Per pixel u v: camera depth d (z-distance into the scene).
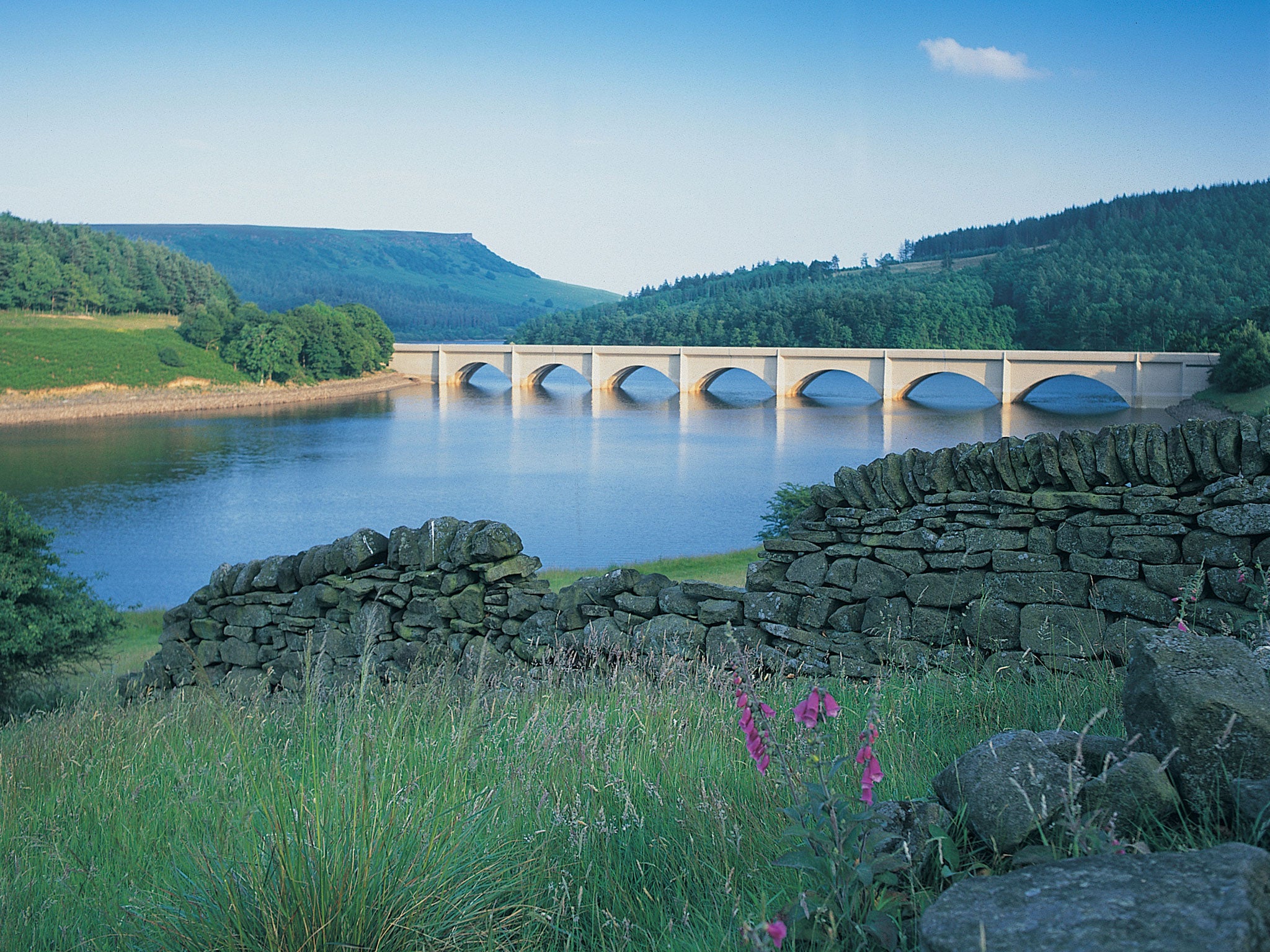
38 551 16.62
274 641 8.08
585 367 154.62
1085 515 5.16
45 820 4.26
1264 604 4.42
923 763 3.63
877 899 2.34
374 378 171.00
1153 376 109.44
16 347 138.00
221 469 82.06
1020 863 2.35
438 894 2.84
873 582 5.80
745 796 3.40
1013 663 5.14
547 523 56.94
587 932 2.88
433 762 4.16
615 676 5.68
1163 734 2.56
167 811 4.23
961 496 5.57
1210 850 1.86
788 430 101.75
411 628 7.38
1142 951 1.61
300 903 2.62
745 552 35.91
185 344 160.12
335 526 59.94
